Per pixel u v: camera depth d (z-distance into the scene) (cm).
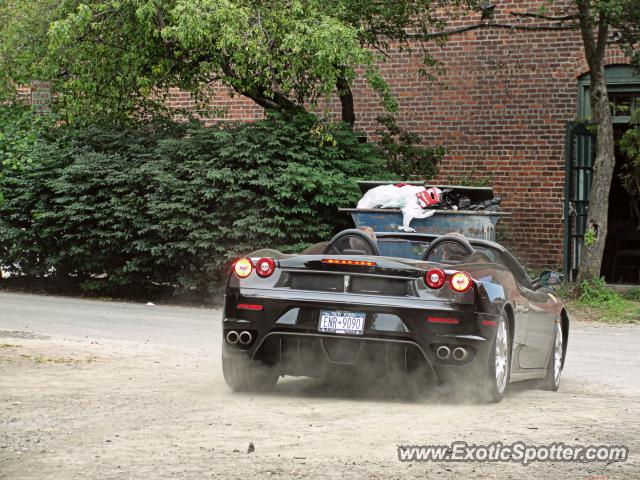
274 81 2319
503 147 2867
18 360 1262
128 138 2533
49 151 2495
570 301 2355
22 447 748
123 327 1800
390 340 967
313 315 989
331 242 1105
